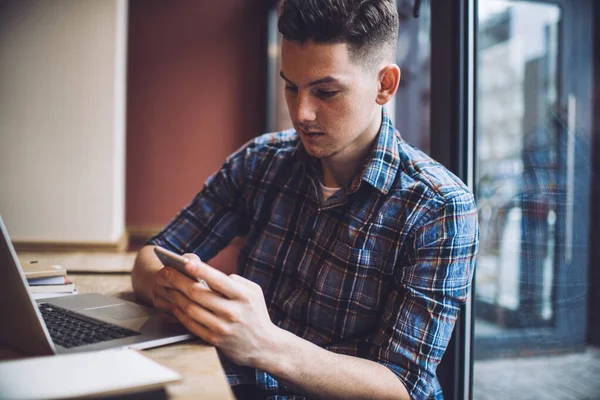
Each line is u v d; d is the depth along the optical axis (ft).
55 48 8.48
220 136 11.48
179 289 2.71
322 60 3.20
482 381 8.82
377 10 3.33
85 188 8.59
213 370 2.30
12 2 8.34
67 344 2.55
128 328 2.86
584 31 9.21
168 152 11.35
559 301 10.02
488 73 9.80
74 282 5.08
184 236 4.52
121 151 9.95
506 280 10.59
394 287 3.58
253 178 4.41
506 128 9.98
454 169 4.83
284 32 3.27
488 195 10.36
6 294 2.33
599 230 9.57
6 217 8.46
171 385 2.12
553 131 9.65
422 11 8.34
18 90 8.44
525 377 8.88
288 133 4.55
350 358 3.18
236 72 11.47
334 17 3.15
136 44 11.21
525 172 9.99
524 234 10.21
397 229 3.61
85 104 8.55
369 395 3.08
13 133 8.45
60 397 1.73
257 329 2.73
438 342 3.37
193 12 11.34
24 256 7.48
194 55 11.37
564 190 9.74
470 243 3.56
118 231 9.36
